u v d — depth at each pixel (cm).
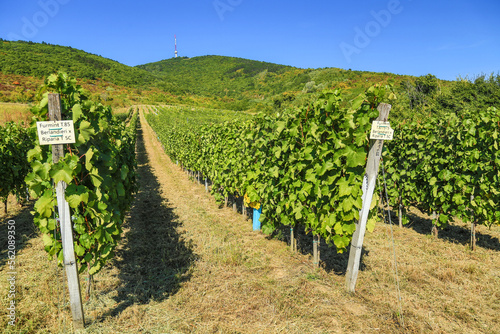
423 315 334
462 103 2527
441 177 555
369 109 337
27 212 736
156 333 303
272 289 386
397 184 680
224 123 885
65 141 272
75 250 307
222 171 789
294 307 349
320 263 470
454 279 415
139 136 3631
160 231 620
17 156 751
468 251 520
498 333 307
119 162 540
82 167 311
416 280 412
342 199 372
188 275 428
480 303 360
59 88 293
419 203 672
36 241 547
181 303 357
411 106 3356
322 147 388
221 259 476
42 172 294
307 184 421
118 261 477
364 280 415
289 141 468
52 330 307
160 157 2103
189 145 1252
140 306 350
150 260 479
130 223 677
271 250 520
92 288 390
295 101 6031
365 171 353
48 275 416
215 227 640
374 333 306
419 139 628
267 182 552
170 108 8212
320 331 308
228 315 335
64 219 286
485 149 504
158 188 1088
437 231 616
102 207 324
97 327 309
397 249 527
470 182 526
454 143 548
